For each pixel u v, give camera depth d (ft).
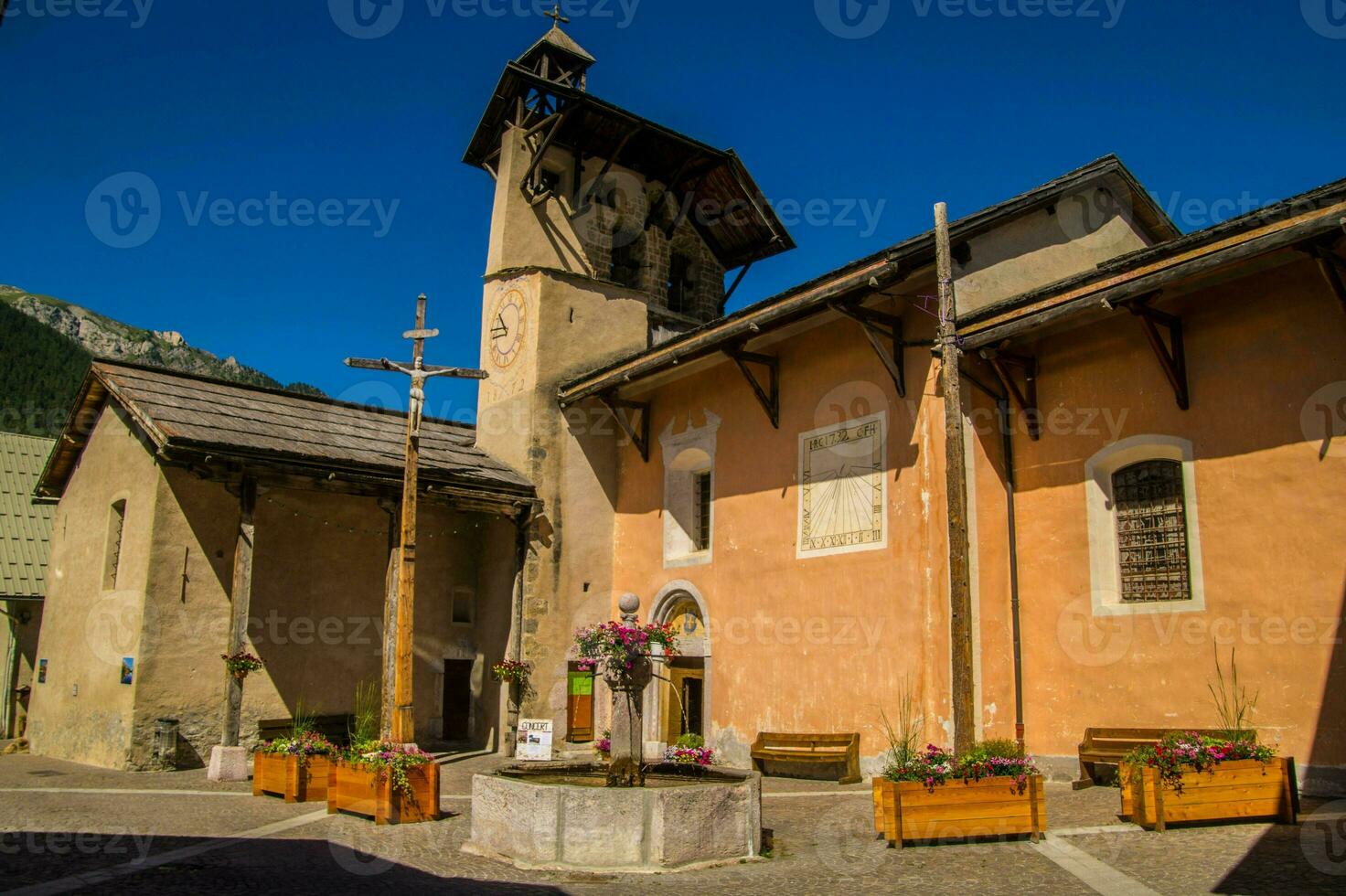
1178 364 38.09
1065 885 22.65
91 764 51.85
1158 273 34.71
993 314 40.29
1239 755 29.17
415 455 47.03
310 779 38.63
